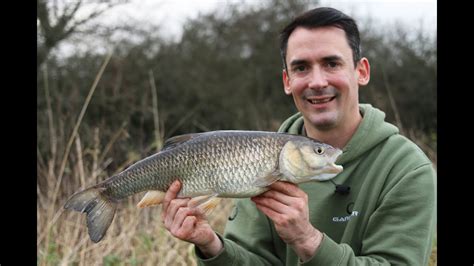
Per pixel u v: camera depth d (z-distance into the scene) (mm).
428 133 15281
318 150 2926
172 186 2967
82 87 14078
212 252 3297
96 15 14031
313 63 3332
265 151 2904
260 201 2959
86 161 7422
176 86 17000
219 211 6902
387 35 17953
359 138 3342
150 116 14781
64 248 5480
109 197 3074
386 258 3080
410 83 16984
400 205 3125
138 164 3045
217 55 18109
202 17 18375
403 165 3219
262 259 3516
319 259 2926
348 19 3387
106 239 5680
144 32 15547
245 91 17953
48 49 13844
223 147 2930
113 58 14750
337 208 3326
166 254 5711
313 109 3367
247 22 18609
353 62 3406
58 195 6305
